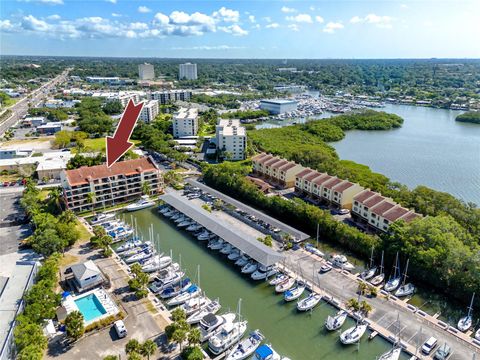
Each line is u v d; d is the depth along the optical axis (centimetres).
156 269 11612
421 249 10800
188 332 8188
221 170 19025
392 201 14138
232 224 14675
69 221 13512
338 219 14975
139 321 9169
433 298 10294
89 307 9700
